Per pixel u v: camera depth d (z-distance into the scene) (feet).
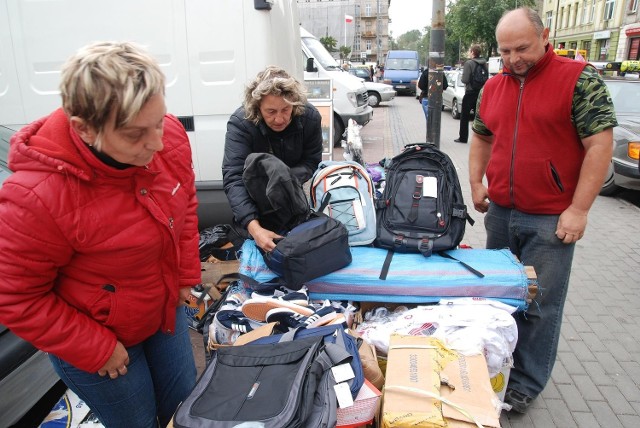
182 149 5.37
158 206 4.88
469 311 7.61
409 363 6.48
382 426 5.80
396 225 9.17
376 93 58.13
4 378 5.85
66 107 3.92
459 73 51.19
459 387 6.14
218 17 11.68
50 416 7.20
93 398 5.31
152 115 4.07
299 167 9.38
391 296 8.36
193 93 12.12
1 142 9.48
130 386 5.41
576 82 7.19
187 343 6.39
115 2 11.74
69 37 12.02
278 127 8.65
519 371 8.70
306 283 8.56
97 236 4.44
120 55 3.90
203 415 5.24
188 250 5.92
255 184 8.43
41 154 4.06
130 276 4.91
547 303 8.21
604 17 111.04
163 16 11.73
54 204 4.12
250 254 8.85
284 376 5.62
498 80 8.43
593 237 17.33
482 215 19.81
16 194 4.06
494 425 5.56
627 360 10.27
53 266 4.41
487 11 108.47
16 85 12.47
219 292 10.57
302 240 8.01
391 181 9.59
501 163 8.28
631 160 19.76
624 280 13.97
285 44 12.85
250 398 5.38
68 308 4.69
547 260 8.07
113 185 4.48
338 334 6.55
